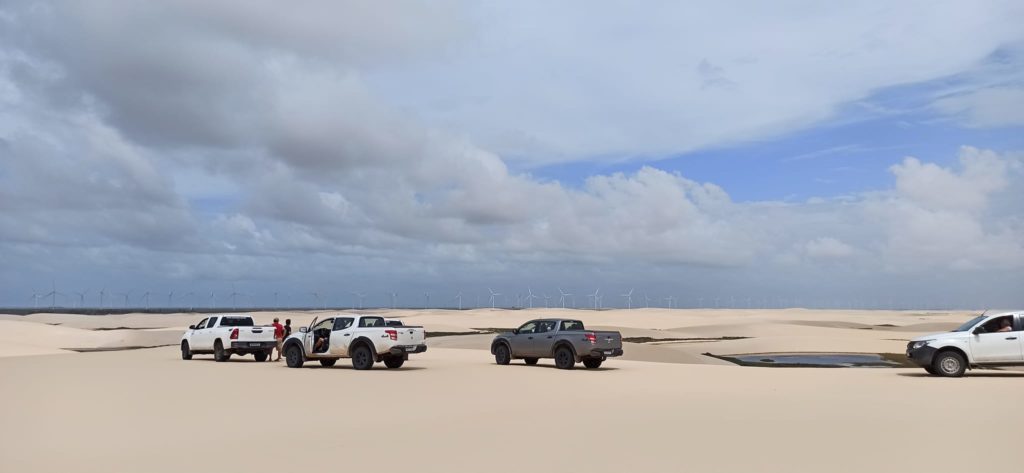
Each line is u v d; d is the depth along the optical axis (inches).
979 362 989.8
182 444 466.0
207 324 1417.3
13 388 820.6
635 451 436.8
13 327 3014.3
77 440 482.6
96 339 2935.5
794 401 695.7
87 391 789.2
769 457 418.6
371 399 718.5
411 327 1162.6
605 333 1187.3
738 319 6348.4
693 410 625.9
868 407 644.1
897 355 2071.9
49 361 1358.3
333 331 1163.9
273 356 1563.7
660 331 3777.1
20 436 499.2
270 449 447.2
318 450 443.2
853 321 6107.3
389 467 394.0
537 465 398.3
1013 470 381.7
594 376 1015.0
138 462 408.5
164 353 1717.5
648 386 862.5
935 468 387.9
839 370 1189.1
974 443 460.4
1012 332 985.5
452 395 754.8
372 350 1120.8
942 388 829.2
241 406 663.1
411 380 933.8
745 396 744.3
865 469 386.3
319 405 669.9
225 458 419.2
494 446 454.0
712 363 1770.4
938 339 1007.0
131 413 615.2
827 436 488.1
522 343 1242.0
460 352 1740.9
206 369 1130.0
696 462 405.1
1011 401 689.6
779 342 2532.0
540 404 675.4
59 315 7086.6
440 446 454.9
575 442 467.2
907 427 526.0
